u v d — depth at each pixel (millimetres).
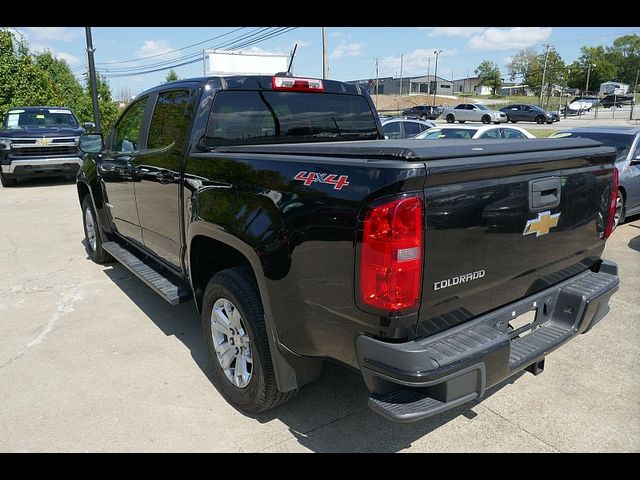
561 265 2992
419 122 13508
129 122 4777
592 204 3074
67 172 12766
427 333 2314
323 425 3053
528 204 2588
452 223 2252
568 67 95688
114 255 5117
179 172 3531
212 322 3264
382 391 2277
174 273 4094
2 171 12461
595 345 4020
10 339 4234
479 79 117875
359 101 4449
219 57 10680
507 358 2389
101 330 4402
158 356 3922
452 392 2203
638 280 5445
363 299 2211
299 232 2449
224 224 2924
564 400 3289
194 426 3045
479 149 2383
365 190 2168
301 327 2562
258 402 2967
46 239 7637
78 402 3301
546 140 2867
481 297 2527
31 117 13711
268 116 3838
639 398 3301
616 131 7953
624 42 106438
